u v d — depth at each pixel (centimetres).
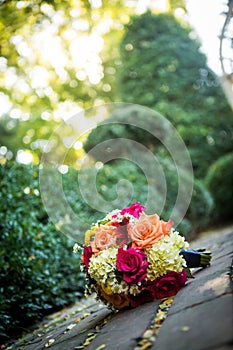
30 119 1212
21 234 465
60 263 554
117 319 279
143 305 288
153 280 286
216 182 989
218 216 988
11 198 480
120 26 1101
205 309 217
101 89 1202
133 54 1073
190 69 1070
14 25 600
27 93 1141
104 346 226
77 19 737
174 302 258
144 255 287
